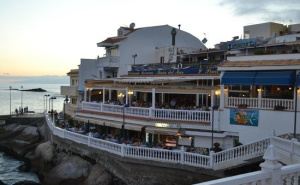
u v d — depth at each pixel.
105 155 25.22
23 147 44.25
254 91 23.91
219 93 25.50
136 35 45.34
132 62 45.12
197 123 24.84
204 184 6.74
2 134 50.84
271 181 7.93
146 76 34.44
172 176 21.38
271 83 21.20
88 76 46.06
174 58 40.88
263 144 18.38
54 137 34.06
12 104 150.88
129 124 27.70
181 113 25.88
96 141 26.61
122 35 48.22
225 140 24.11
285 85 21.78
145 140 28.48
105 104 32.09
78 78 46.91
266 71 22.28
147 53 46.03
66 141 30.64
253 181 7.63
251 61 23.56
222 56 35.84
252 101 23.14
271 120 22.08
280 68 21.45
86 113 33.81
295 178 8.61
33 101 180.12
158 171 21.92
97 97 41.62
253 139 22.73
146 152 22.62
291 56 22.25
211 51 36.25
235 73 23.33
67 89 47.81
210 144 24.56
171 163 21.34
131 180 23.05
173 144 26.14
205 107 26.12
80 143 28.38
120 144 23.92
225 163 19.42
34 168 35.03
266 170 8.02
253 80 22.00
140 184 22.58
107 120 30.55
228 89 24.52
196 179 20.44
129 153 23.44
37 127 49.59
